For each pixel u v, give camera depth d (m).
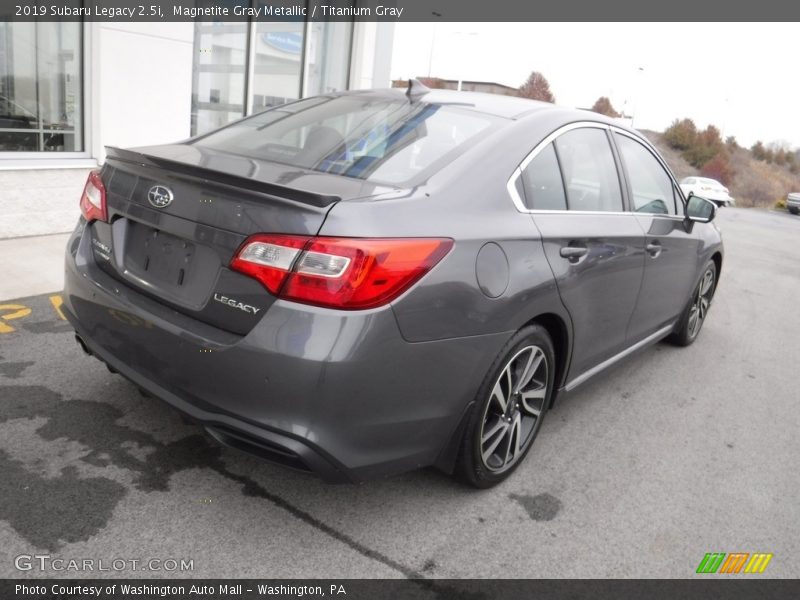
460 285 2.16
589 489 2.79
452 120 2.74
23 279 4.59
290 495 2.46
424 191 2.25
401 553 2.23
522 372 2.61
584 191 3.02
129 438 2.71
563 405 3.66
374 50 9.87
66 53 6.00
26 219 5.78
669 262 3.83
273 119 3.00
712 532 2.58
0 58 5.59
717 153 75.75
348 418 1.97
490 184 2.44
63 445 2.62
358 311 1.92
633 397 3.91
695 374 4.45
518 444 2.72
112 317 2.33
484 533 2.39
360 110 2.93
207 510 2.33
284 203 1.96
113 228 2.46
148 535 2.17
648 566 2.33
